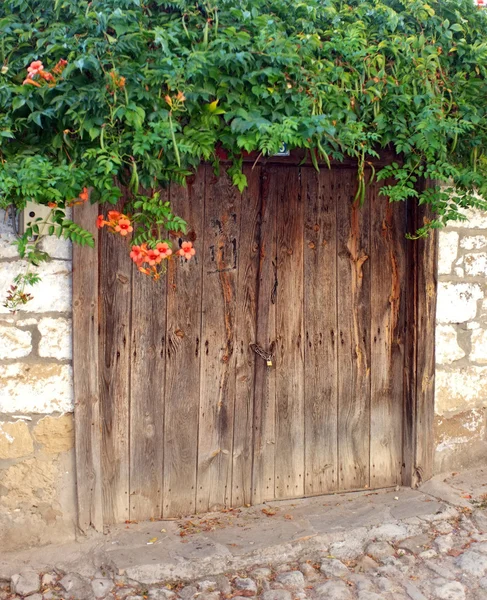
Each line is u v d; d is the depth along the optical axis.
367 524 3.86
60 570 3.40
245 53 3.16
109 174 3.13
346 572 3.50
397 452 4.46
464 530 3.85
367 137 3.57
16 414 3.45
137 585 3.33
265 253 4.07
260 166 4.04
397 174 3.75
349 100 3.52
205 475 4.04
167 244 3.25
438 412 4.42
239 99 3.27
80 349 3.50
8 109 3.05
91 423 3.56
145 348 3.86
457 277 4.39
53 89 3.03
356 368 4.34
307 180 4.15
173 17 3.28
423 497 4.21
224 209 3.99
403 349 4.41
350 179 4.24
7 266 3.38
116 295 3.77
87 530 3.61
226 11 3.29
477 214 4.41
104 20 2.99
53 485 3.55
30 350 3.45
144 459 3.89
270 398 4.15
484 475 4.48
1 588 3.30
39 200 3.08
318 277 4.21
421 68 3.69
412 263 4.32
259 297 4.07
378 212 4.31
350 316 4.30
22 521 3.51
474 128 3.80
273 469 4.19
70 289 3.50
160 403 3.91
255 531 3.79
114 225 3.21
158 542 3.65
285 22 3.48
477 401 4.53
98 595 3.25
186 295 3.94
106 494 3.81
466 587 3.40
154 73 3.09
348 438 4.35
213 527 3.85
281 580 3.42
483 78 3.98
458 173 3.73
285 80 3.31
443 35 3.81
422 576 3.48
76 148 3.11
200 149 3.23
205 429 4.03
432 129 3.55
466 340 4.46
